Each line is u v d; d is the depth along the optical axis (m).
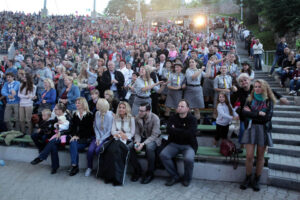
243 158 4.34
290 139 5.04
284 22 14.55
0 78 8.14
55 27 26.45
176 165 4.54
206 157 4.54
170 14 18.98
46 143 5.09
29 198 3.81
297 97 6.66
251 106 3.86
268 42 17.28
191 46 12.21
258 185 3.96
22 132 6.31
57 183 4.34
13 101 6.25
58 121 5.07
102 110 4.83
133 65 9.38
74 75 7.38
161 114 6.82
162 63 7.56
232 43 15.26
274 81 8.83
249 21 25.31
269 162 4.39
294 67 7.75
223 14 35.06
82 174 4.75
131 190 4.05
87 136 5.05
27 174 4.75
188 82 5.76
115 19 33.06
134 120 4.87
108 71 6.48
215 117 5.92
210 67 6.03
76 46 17.19
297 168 4.18
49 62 9.54
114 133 4.72
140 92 5.55
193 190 4.01
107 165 4.31
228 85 5.80
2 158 5.66
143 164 4.74
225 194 3.84
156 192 3.96
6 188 4.15
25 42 19.12
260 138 3.78
